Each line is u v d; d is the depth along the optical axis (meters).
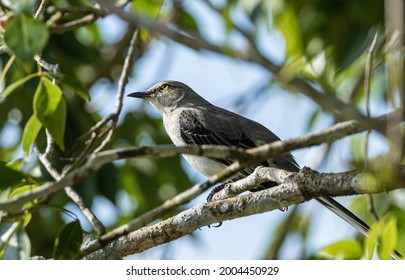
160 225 9.75
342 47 10.80
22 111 14.87
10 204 7.28
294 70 9.98
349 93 13.77
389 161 6.46
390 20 6.12
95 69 16.06
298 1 10.88
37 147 10.76
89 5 14.29
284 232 14.14
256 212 9.30
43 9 10.18
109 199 14.05
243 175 12.58
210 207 9.52
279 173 9.45
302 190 8.95
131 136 15.64
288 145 7.39
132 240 9.83
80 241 8.59
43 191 7.30
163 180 15.59
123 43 15.84
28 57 7.09
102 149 10.23
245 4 11.84
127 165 15.47
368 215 13.49
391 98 6.29
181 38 6.61
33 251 14.62
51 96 8.57
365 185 8.40
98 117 15.40
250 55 6.75
